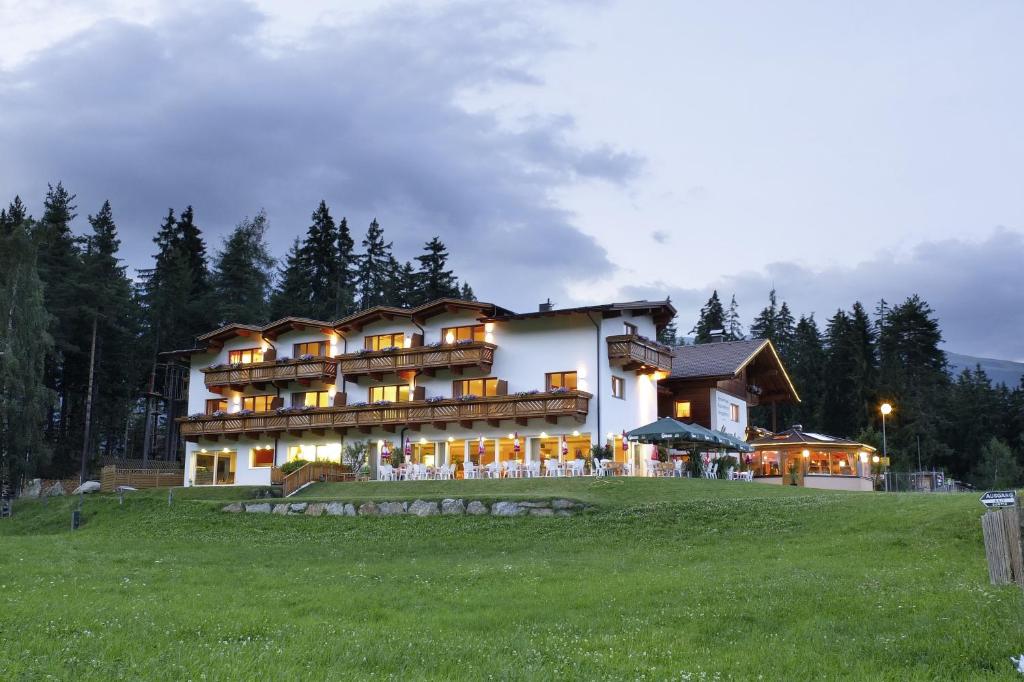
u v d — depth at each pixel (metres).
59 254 81.25
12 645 13.80
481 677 12.63
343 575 24.62
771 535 29.97
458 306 56.34
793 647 14.38
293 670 12.52
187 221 96.94
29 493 60.88
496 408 53.28
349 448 57.25
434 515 39.16
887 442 81.25
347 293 101.75
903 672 12.63
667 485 42.03
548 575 23.72
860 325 90.56
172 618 16.97
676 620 17.02
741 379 64.06
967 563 21.75
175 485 62.94
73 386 78.69
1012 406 95.62
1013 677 12.10
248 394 64.00
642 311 56.75
